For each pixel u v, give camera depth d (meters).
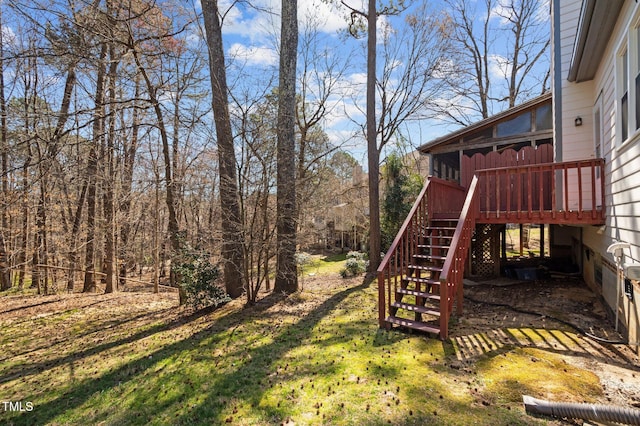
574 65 5.55
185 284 6.25
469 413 2.58
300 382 3.26
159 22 6.87
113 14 6.86
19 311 6.96
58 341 5.04
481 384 3.02
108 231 9.27
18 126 6.50
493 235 7.80
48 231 10.09
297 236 7.50
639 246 3.41
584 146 6.30
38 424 2.78
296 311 6.08
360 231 16.94
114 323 5.94
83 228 9.82
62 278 10.84
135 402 3.06
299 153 9.96
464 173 8.03
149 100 6.56
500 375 3.15
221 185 6.56
